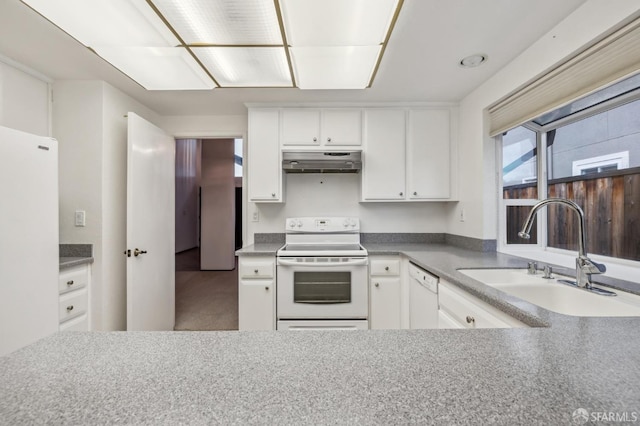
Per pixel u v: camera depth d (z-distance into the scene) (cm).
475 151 222
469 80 206
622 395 45
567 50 139
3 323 135
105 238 210
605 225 153
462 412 41
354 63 166
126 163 231
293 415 40
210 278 463
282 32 137
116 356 57
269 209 276
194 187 836
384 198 248
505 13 137
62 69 192
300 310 216
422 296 183
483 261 177
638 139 136
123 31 137
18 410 41
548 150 198
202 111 268
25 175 144
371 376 50
